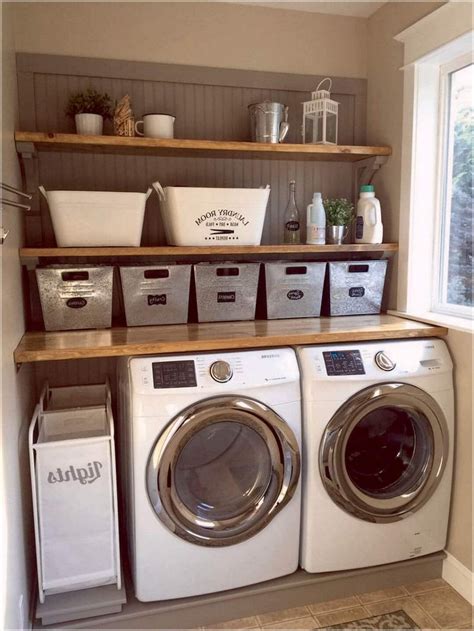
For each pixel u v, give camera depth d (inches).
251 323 91.0
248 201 89.1
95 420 84.4
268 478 76.7
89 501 71.7
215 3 95.2
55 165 91.8
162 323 89.9
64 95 90.1
